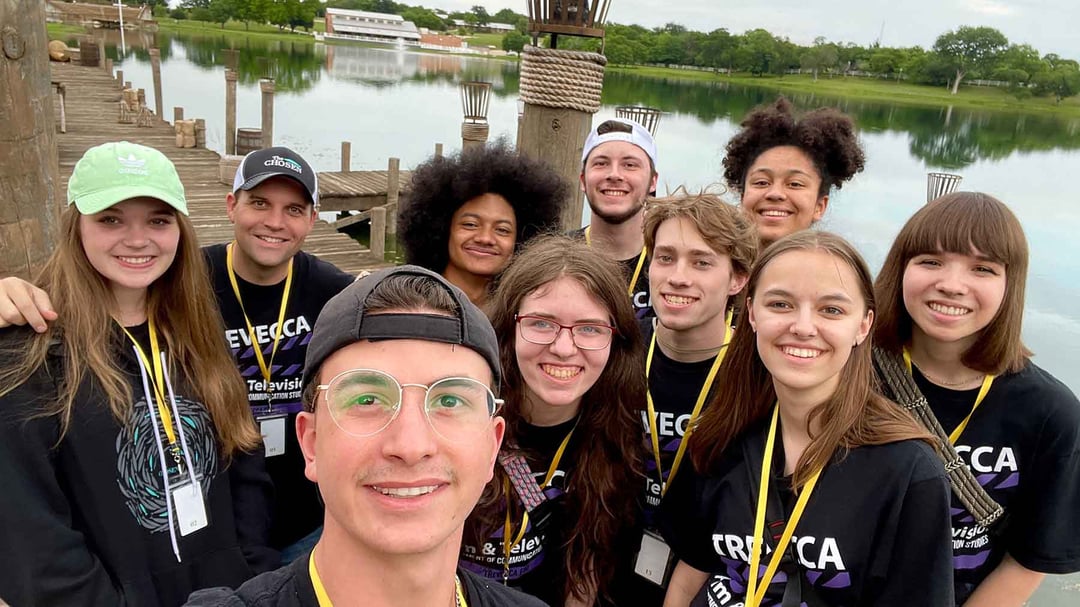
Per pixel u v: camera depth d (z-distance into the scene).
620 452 1.91
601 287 1.76
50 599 1.38
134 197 1.54
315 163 14.51
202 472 1.68
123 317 1.63
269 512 1.90
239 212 2.23
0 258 2.35
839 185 2.95
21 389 1.42
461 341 0.95
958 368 1.86
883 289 1.95
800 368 1.58
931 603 1.49
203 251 2.34
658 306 2.08
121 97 16.36
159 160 1.62
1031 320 7.54
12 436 1.39
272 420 2.32
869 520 1.53
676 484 1.92
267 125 12.77
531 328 1.77
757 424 1.75
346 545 0.91
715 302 2.03
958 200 1.82
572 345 1.74
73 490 1.47
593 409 1.88
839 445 1.58
